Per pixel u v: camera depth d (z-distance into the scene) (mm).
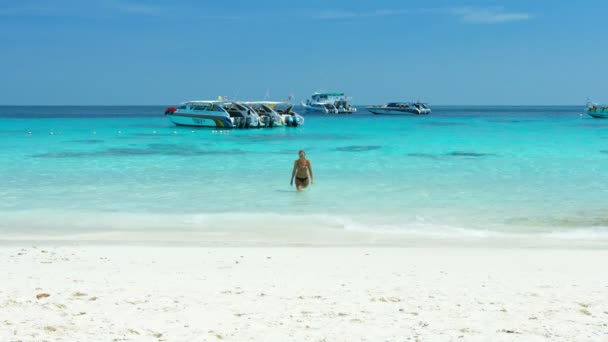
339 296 6508
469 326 5395
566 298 6445
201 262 8406
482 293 6672
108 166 21891
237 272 7766
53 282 7082
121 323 5383
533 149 29906
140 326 5301
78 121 77000
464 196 15117
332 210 13227
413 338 5035
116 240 10273
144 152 28234
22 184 17172
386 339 5004
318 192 15773
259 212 12992
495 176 19062
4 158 24531
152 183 17500
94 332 5090
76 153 27281
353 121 80625
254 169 21125
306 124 69000
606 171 20312
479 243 10117
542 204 13984
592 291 6773
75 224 11703
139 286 6910
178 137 41156
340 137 41719
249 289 6805
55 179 18266
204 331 5180
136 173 19844
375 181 17922
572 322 5520
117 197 14969
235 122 51188
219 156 26266
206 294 6539
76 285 6934
